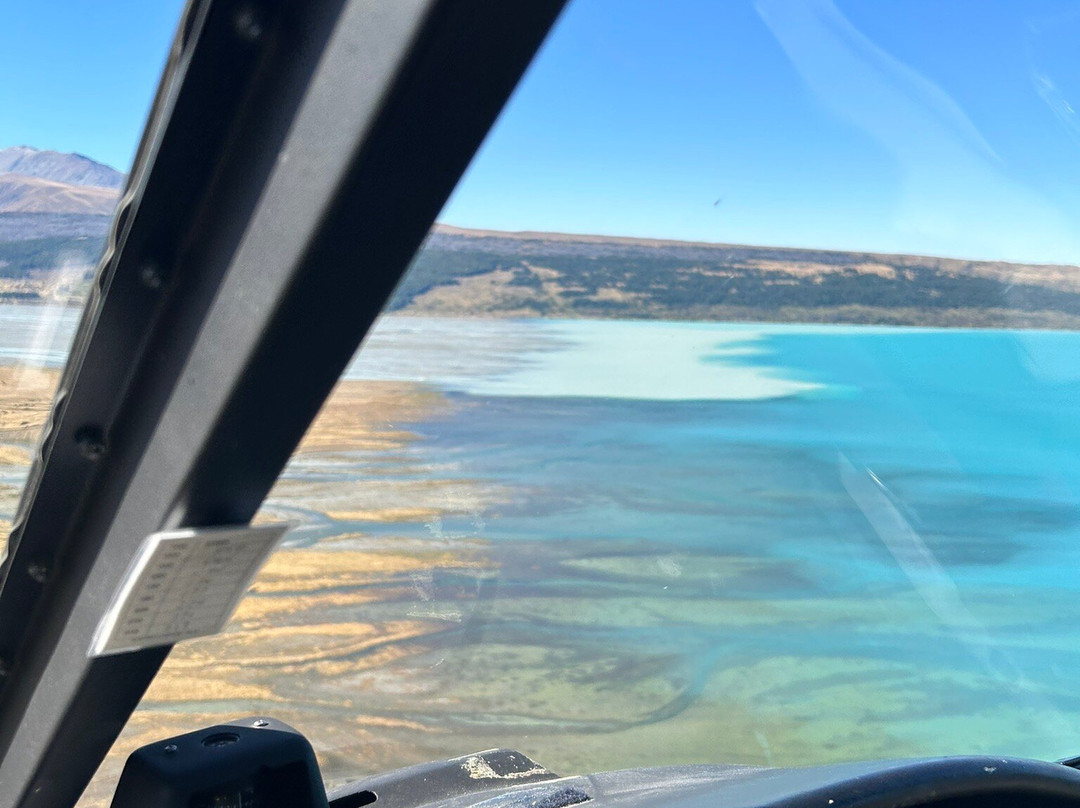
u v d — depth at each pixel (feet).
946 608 12.89
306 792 2.72
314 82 2.04
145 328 2.48
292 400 2.44
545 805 3.55
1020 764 3.09
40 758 3.33
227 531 2.64
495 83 1.94
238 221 2.27
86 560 2.90
